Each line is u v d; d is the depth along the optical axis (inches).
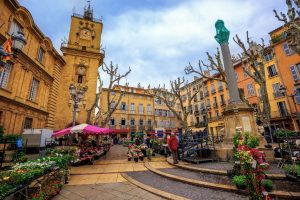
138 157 460.4
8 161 356.2
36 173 171.3
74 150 386.3
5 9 521.3
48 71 802.2
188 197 186.5
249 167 159.0
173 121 1936.5
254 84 1103.0
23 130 557.6
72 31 1059.3
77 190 227.8
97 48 1080.8
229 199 174.9
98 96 881.5
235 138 219.8
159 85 1079.0
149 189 218.8
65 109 909.8
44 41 762.2
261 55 685.3
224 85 1371.8
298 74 890.1
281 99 941.8
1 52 186.5
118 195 206.7
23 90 610.5
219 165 307.9
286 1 412.2
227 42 459.5
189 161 357.4
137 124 1740.9
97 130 477.4
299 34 387.9
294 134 508.4
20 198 173.6
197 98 1644.9
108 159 505.7
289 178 209.2
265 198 148.2
